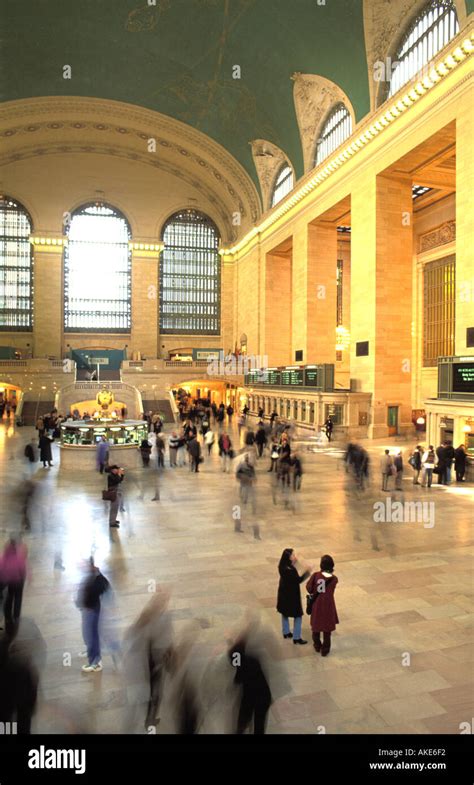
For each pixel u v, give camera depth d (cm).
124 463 1628
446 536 930
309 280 2978
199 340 4316
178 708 448
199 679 486
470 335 1691
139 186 4147
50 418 2200
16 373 3325
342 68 2348
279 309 3662
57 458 1767
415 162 2156
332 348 3009
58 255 4025
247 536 929
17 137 3697
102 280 4166
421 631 589
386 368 2330
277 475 1299
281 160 3344
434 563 798
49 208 3991
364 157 2359
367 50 2173
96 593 511
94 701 460
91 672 502
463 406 1486
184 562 797
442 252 2831
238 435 2372
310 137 2914
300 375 2758
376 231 2291
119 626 590
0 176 3897
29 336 4019
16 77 3112
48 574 744
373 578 739
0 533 940
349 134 2603
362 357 2405
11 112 3384
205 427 2153
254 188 3678
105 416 1919
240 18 2473
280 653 540
